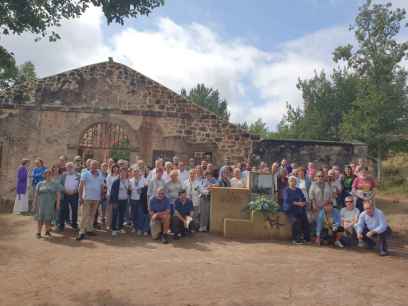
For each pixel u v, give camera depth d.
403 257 7.99
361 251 8.38
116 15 7.70
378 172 22.52
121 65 14.89
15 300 5.11
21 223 10.37
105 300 5.19
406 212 13.45
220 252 7.83
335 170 10.23
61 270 6.45
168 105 14.89
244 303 5.16
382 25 23.98
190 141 14.82
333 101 33.41
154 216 8.69
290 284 5.95
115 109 14.70
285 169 10.55
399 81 23.53
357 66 25.17
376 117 21.86
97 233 9.17
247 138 14.89
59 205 9.09
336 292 5.66
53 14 7.87
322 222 8.96
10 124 14.38
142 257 7.29
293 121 36.91
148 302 5.15
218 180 10.55
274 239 9.28
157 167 9.50
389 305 5.22
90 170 8.82
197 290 5.62
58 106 14.52
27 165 13.95
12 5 7.31
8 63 8.51
